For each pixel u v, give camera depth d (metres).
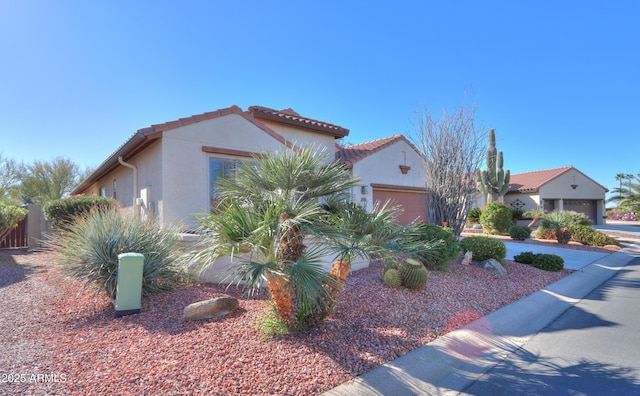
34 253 11.66
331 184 4.54
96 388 3.06
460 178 11.85
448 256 8.24
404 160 16.16
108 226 6.15
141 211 9.65
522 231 16.84
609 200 39.91
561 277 9.11
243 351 3.85
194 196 9.38
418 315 5.42
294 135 13.91
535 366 4.09
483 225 19.39
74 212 10.54
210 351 3.82
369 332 4.64
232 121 10.27
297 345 4.06
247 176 4.56
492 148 15.29
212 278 6.93
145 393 3.00
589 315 6.09
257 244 3.80
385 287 6.63
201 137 9.63
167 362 3.56
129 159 11.56
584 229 16.36
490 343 4.80
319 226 4.16
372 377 3.59
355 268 8.27
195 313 4.81
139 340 4.12
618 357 4.28
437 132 12.27
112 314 5.12
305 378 3.42
